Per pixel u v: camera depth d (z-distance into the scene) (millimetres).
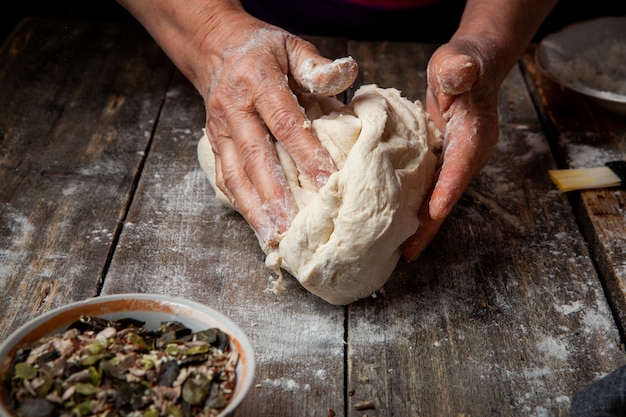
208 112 785
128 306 633
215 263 757
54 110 941
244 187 740
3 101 949
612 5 1279
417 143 749
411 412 646
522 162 885
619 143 916
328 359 680
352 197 695
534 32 898
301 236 696
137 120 931
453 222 809
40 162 865
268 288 737
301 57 765
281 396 652
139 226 791
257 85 740
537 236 797
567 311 726
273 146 738
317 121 738
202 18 809
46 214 801
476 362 683
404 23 1126
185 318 633
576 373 676
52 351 593
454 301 732
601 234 793
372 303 729
